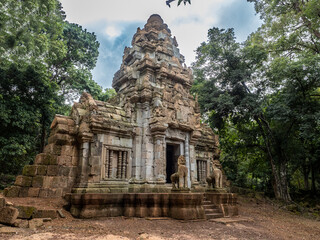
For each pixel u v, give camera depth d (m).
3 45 16.28
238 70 23.75
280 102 22.14
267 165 28.72
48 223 9.16
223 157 31.44
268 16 24.77
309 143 27.28
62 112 23.84
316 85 20.98
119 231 8.75
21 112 17.08
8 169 21.42
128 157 14.09
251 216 15.85
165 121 14.66
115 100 16.84
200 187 16.42
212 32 25.56
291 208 21.34
